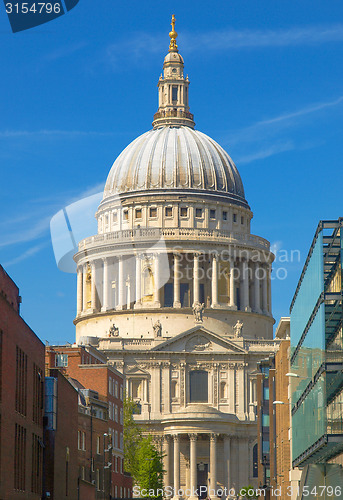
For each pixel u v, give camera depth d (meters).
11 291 101.75
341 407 95.94
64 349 178.00
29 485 91.75
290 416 136.75
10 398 81.44
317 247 99.62
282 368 141.50
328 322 97.31
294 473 128.88
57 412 105.00
